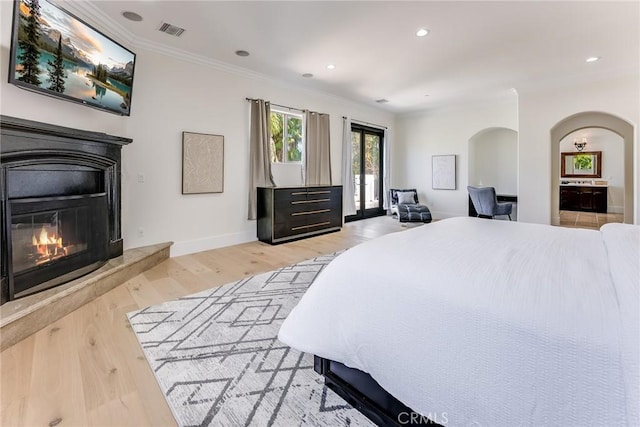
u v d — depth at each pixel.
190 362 1.75
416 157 7.74
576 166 9.14
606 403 0.77
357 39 3.63
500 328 0.95
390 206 7.77
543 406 0.86
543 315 0.91
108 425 1.31
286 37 3.57
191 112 4.14
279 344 1.94
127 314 2.34
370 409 1.33
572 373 0.83
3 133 2.06
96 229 2.88
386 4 2.91
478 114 6.71
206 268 3.54
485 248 1.58
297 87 5.47
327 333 1.38
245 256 4.07
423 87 5.56
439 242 1.73
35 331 2.05
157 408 1.41
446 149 7.22
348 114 6.61
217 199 4.49
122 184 3.52
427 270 1.24
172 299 2.64
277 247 4.57
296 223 5.06
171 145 3.96
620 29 3.40
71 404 1.42
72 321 2.22
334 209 5.76
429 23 3.26
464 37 3.59
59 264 2.45
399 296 1.20
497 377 0.95
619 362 0.77
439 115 7.29
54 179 2.53
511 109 6.27
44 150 2.35
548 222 5.26
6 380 1.57
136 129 3.64
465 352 1.01
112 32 3.26
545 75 4.91
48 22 2.31
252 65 4.47
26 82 2.21
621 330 0.81
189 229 4.20
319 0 2.85
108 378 1.61
